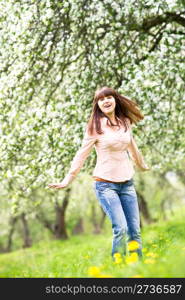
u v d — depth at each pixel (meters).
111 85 10.55
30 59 9.98
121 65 10.08
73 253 16.38
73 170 6.80
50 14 9.26
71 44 9.89
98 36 10.74
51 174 10.06
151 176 26.14
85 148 6.88
